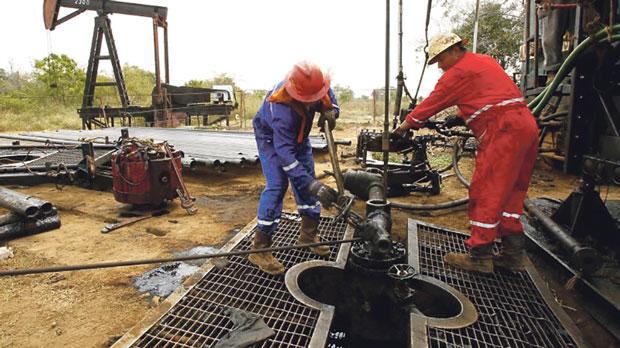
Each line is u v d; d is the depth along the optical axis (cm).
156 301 278
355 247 316
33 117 2039
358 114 2492
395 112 447
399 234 414
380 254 294
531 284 300
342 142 845
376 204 295
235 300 267
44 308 267
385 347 296
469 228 431
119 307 270
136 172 450
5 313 260
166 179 466
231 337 222
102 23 1515
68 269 200
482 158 285
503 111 274
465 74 282
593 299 287
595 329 262
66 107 2436
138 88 2933
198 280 287
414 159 536
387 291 296
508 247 307
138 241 384
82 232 408
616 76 475
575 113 601
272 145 302
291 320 243
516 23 1692
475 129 292
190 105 1659
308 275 312
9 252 346
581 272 292
